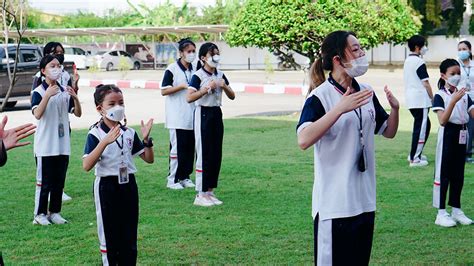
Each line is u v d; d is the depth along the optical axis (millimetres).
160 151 11016
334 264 3953
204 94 7309
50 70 6562
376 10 14008
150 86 24438
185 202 7656
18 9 13281
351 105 3668
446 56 35844
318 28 13453
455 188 6621
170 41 41625
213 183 7520
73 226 6715
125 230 5066
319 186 3959
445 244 5988
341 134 3867
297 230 6434
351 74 3852
